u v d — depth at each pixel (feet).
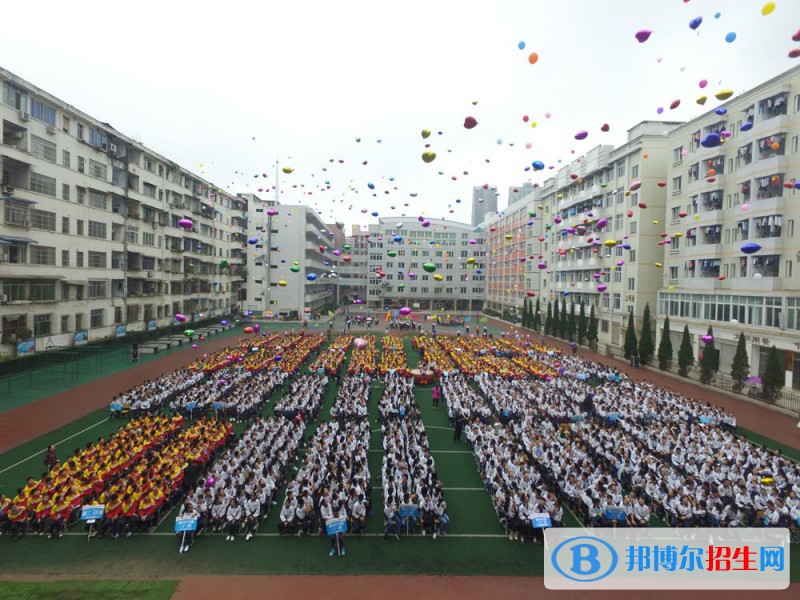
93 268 138.31
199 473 55.47
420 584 37.70
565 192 216.74
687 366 121.60
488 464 55.98
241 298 261.85
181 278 194.59
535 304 252.21
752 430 79.15
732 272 118.83
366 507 48.19
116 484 47.91
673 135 142.31
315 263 279.08
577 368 115.55
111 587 36.52
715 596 36.40
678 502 46.44
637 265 156.25
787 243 102.53
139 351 144.46
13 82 107.24
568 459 54.49
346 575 38.73
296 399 76.59
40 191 116.88
